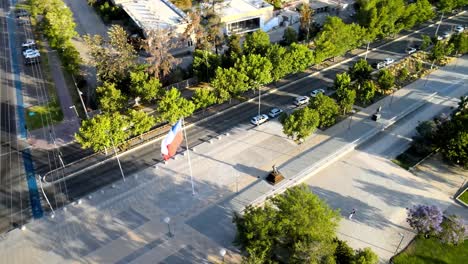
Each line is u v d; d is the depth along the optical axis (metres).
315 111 66.38
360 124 75.44
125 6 120.56
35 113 81.88
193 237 53.62
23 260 51.50
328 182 62.44
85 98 86.12
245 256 49.91
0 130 77.00
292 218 45.72
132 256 51.38
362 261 44.12
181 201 59.38
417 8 107.75
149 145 72.19
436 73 93.12
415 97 83.69
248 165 65.81
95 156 69.62
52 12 103.06
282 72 83.75
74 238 54.31
